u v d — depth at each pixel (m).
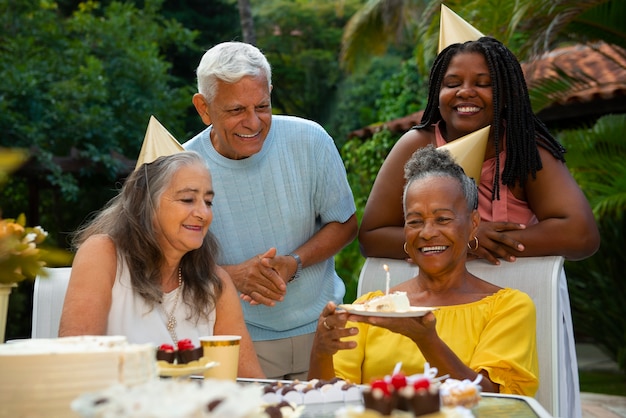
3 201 15.18
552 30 8.16
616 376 10.55
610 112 9.57
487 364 3.02
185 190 3.11
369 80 22.16
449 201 3.21
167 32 16.59
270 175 3.98
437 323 3.23
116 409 1.56
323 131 4.11
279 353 4.04
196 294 3.19
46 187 13.93
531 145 3.73
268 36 22.97
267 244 4.02
